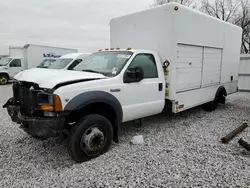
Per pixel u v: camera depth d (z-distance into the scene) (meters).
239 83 10.78
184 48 4.88
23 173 2.94
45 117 3.13
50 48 17.84
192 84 5.36
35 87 3.19
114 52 4.50
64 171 2.99
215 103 6.70
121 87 3.77
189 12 4.83
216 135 4.46
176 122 5.47
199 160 3.27
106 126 3.51
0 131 4.73
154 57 4.53
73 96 3.12
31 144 4.00
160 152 3.58
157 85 4.45
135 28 5.14
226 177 2.78
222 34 6.41
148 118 5.86
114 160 3.29
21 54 19.08
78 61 10.38
